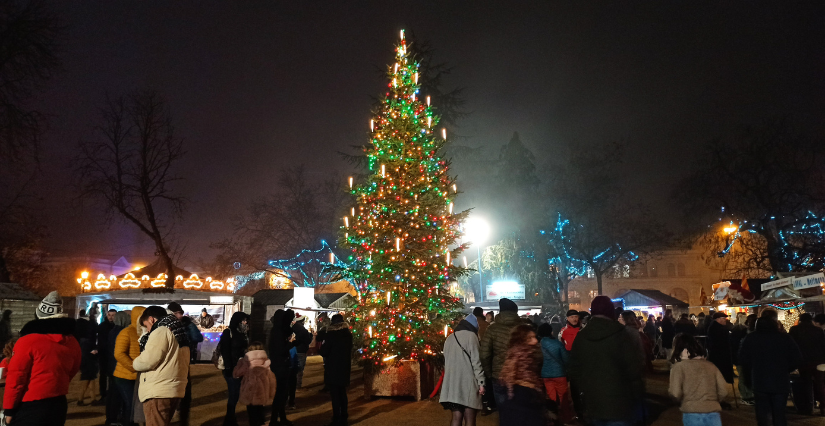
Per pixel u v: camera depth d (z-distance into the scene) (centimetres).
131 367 743
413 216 1320
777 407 803
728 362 1233
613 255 4275
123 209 3005
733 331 1347
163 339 640
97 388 1280
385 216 1333
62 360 561
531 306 3169
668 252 7394
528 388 576
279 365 961
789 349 808
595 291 7406
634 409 559
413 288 1310
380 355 1265
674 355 686
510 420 571
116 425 929
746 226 3556
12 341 776
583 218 4131
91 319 1369
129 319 968
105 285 2723
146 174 3058
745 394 1241
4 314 2214
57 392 553
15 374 530
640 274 7400
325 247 4766
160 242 3053
